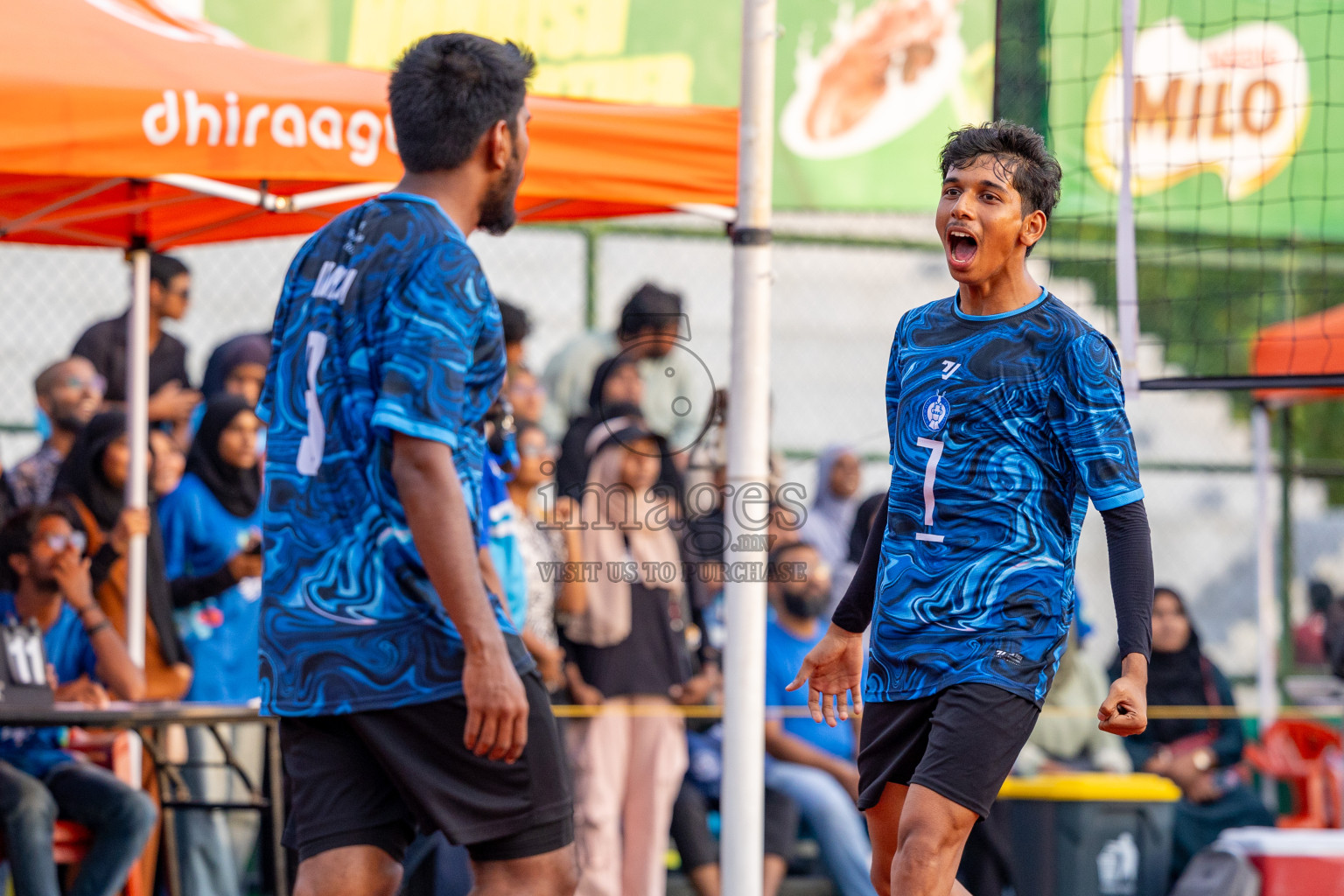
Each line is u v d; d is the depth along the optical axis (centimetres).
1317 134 1836
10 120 988
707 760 1489
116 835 1233
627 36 2020
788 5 2064
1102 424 766
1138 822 1485
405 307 653
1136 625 737
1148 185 1748
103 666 1350
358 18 1938
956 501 788
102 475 1513
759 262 1097
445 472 640
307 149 1091
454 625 655
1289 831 1495
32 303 1822
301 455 681
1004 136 805
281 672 675
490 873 683
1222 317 2091
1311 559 2419
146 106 1031
